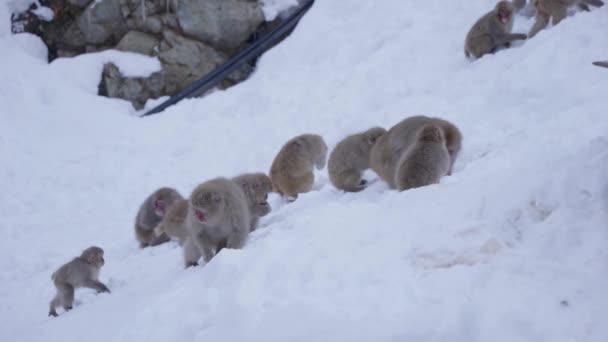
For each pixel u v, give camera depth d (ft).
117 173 45.11
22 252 36.76
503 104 32.30
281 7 62.49
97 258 27.04
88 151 49.60
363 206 20.40
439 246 14.93
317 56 52.24
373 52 48.39
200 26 60.59
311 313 12.91
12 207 42.42
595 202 14.61
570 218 14.57
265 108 48.19
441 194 19.24
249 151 42.55
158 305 16.37
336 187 28.27
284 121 44.39
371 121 37.22
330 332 12.21
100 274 29.66
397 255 15.05
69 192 43.83
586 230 13.88
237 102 51.11
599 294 11.78
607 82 29.76
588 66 32.01
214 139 46.75
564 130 25.70
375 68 44.98
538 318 11.37
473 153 27.32
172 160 45.68
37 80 56.95
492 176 19.56
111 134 52.39
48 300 29.63
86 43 64.18
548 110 29.32
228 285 15.47
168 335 14.28
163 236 32.91
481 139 28.37
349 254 15.53
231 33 61.16
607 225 13.75
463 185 19.66
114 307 20.84
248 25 61.26
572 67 32.53
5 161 47.34
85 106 56.24
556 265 12.99
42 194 43.75
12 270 34.86
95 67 60.39
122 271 29.01
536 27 39.29
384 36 49.21
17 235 39.32
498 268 13.28
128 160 46.96
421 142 23.41
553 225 14.64
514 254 14.08
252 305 13.93
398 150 25.21
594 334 10.82
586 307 11.50
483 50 39.58
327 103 44.01
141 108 59.98
